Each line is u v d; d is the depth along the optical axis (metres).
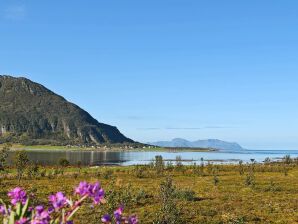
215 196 45.06
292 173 84.75
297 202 42.06
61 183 57.91
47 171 83.00
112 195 29.81
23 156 60.44
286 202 41.88
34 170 70.31
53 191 46.00
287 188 54.69
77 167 108.94
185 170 86.94
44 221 5.35
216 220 31.05
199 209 35.53
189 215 32.72
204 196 44.97
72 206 5.46
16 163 60.16
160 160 84.94
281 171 91.25
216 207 37.16
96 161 190.00
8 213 5.70
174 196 40.28
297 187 56.44
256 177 73.31
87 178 69.12
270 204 40.06
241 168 84.81
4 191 44.69
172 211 29.09
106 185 53.62
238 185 58.16
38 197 38.81
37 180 63.88
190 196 41.56
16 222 5.36
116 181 58.91
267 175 78.69
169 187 37.03
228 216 32.75
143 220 29.67
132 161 198.12
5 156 50.94
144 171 84.12
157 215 28.36
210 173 82.81
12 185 53.66
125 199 36.31
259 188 53.69
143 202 38.31
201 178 70.94
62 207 5.62
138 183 59.41
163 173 79.25
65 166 112.25
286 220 32.41
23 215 5.54
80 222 26.00
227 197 44.34
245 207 37.84
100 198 5.41
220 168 97.19
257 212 35.50
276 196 46.62
